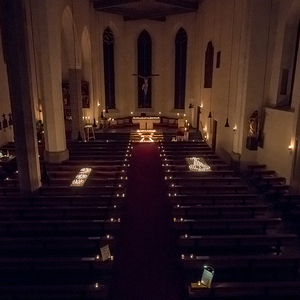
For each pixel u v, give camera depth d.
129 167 17.31
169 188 12.38
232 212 10.60
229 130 18.27
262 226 9.75
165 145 20.41
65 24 19.28
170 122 29.39
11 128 21.75
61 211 10.09
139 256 8.81
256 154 17.09
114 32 28.25
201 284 7.00
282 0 14.70
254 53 15.65
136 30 28.75
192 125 28.17
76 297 6.83
